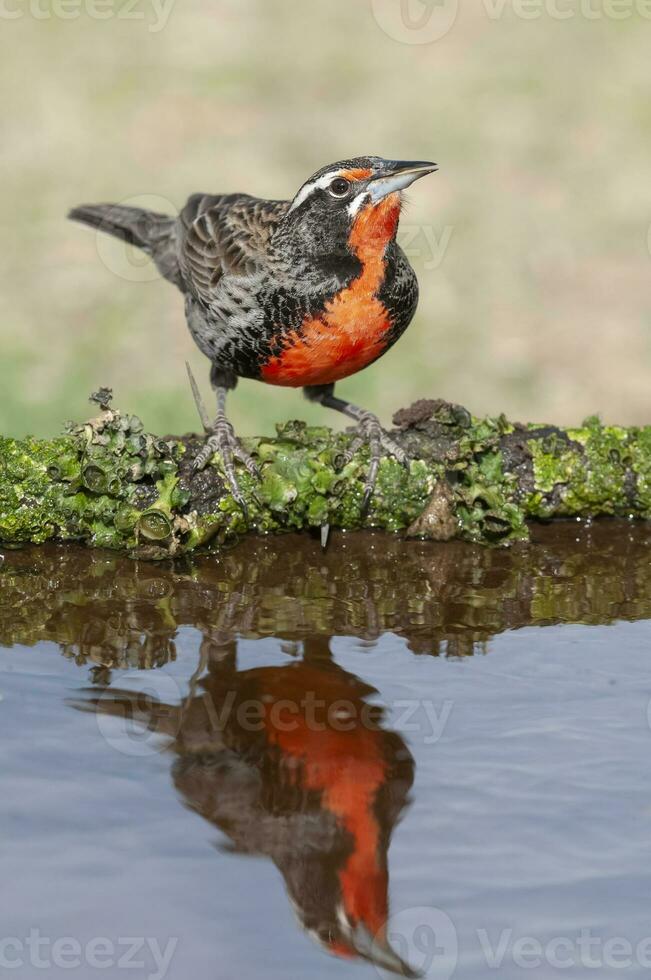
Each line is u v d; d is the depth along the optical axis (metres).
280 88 26.02
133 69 26.77
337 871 4.83
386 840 5.02
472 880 4.81
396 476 8.49
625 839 5.07
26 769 5.44
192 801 5.25
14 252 20.81
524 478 8.62
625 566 8.05
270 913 4.59
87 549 8.12
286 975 4.32
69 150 23.62
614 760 5.62
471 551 8.30
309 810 5.17
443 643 6.84
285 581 7.70
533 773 5.50
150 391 17.36
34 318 19.08
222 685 6.25
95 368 17.92
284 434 8.54
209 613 7.16
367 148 23.58
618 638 6.93
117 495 8.04
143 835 5.01
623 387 17.75
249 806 5.27
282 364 9.45
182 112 24.91
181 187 22.14
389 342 9.38
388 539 8.46
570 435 8.76
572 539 8.52
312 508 8.24
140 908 4.61
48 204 22.00
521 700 6.16
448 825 5.14
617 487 8.63
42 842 4.96
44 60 26.98
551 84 25.94
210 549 8.18
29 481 8.01
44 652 6.59
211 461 8.33
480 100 25.36
